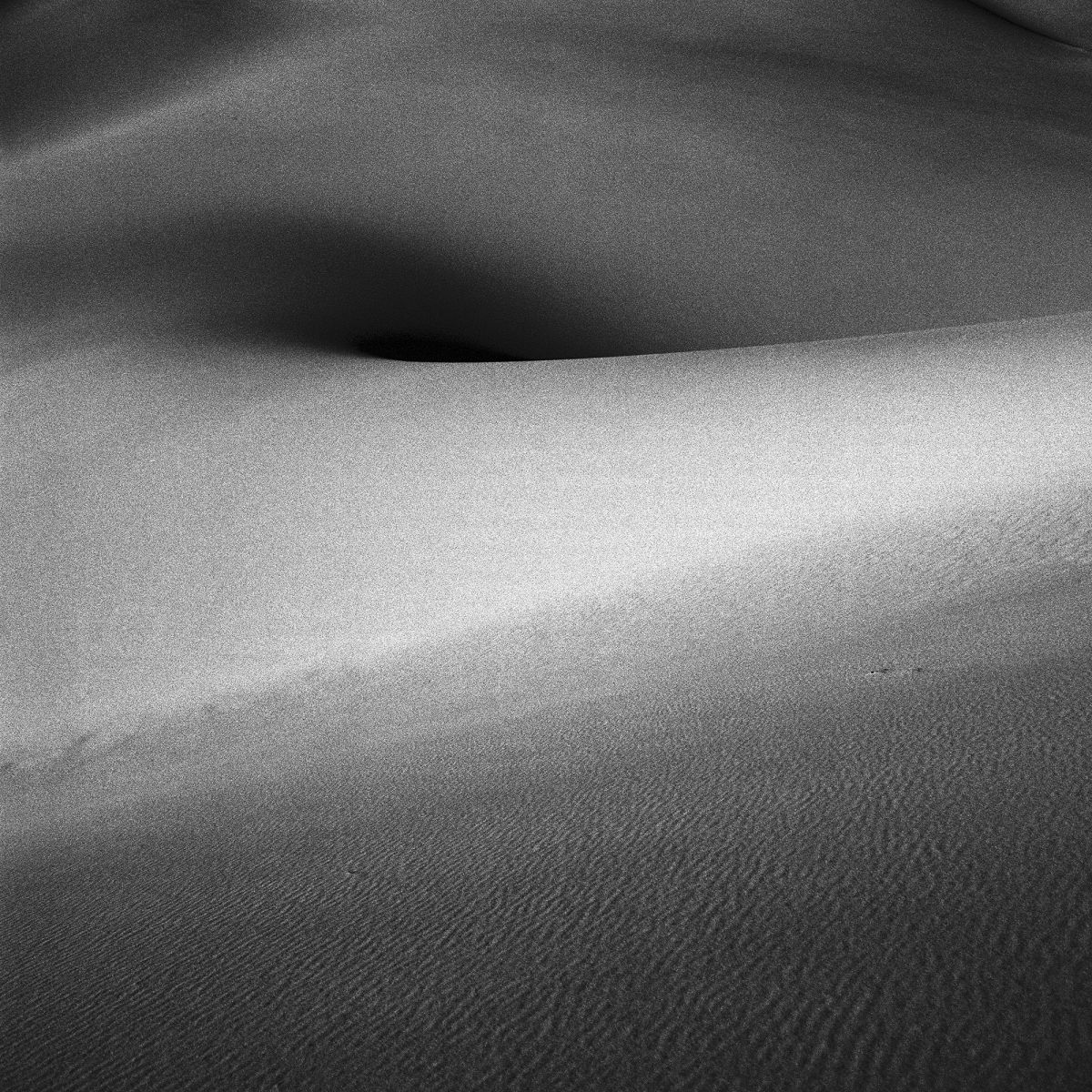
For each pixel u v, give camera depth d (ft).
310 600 51.08
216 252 135.23
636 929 10.43
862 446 55.47
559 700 27.61
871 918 9.53
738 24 226.79
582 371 76.33
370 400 71.82
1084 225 162.30
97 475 66.33
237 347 89.51
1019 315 146.92
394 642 45.24
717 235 162.30
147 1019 11.03
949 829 11.24
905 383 64.54
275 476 62.80
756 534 47.32
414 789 19.53
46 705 47.11
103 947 14.03
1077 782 11.84
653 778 16.14
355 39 226.58
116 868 18.79
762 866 11.35
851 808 12.65
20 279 120.98
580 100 194.59
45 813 31.48
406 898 12.92
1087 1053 7.01
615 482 56.59
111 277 121.80
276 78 212.64
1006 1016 7.60
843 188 171.32
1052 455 48.24
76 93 231.71
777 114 190.60
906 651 23.04
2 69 243.40
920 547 38.27
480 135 185.98
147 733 41.88
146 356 86.89
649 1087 7.76
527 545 51.55
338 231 152.46
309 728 34.55
